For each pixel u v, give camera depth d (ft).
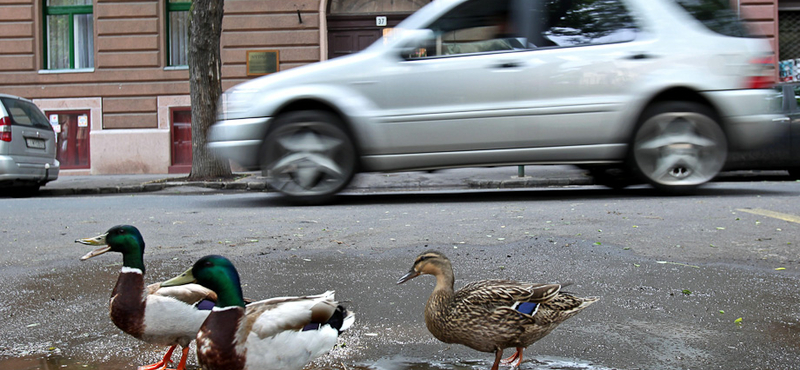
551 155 25.99
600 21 26.02
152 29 58.70
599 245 16.90
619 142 25.93
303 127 26.35
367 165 26.53
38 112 41.11
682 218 20.90
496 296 9.07
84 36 62.03
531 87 25.64
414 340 10.59
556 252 16.25
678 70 25.54
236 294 7.94
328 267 15.24
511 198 28.50
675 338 10.42
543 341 10.44
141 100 58.95
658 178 26.45
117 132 58.95
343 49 58.59
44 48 61.46
